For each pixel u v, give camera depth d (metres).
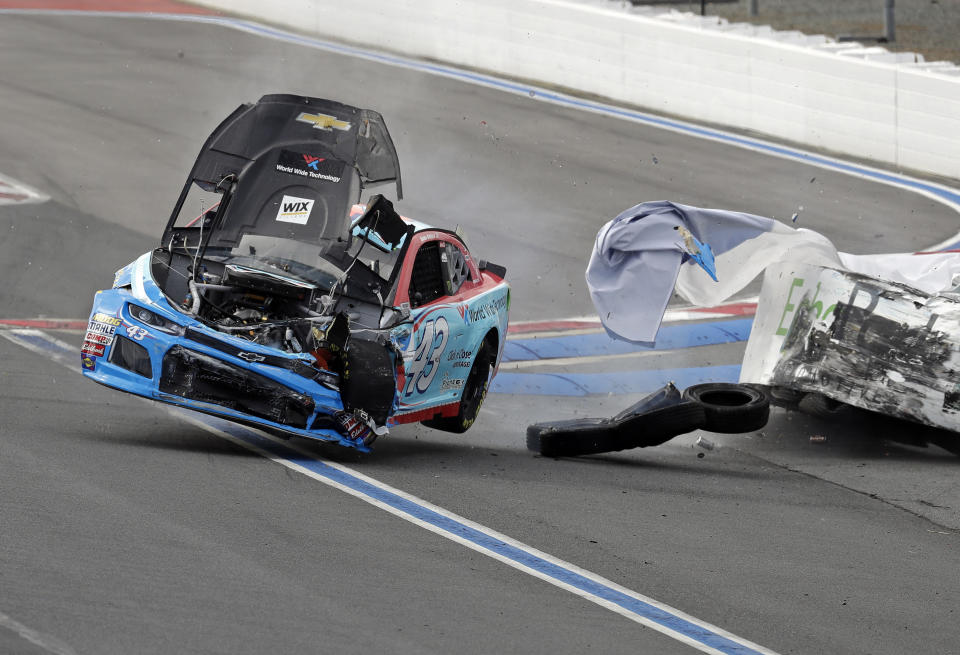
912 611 25.31
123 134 75.19
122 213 60.59
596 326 52.38
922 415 36.22
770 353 39.69
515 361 48.03
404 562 25.00
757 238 39.22
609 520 29.64
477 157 75.38
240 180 35.88
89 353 31.53
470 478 32.22
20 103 80.50
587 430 35.75
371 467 32.09
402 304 33.69
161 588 21.89
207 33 109.56
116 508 26.00
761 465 37.09
